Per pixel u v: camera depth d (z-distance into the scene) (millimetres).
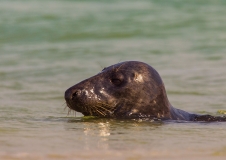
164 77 58688
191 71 61781
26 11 111500
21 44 86062
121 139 26844
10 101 45719
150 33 92812
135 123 33188
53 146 24625
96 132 29141
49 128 30672
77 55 75000
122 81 35750
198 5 118812
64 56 74375
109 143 25594
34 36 91750
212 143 26125
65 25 99000
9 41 88812
